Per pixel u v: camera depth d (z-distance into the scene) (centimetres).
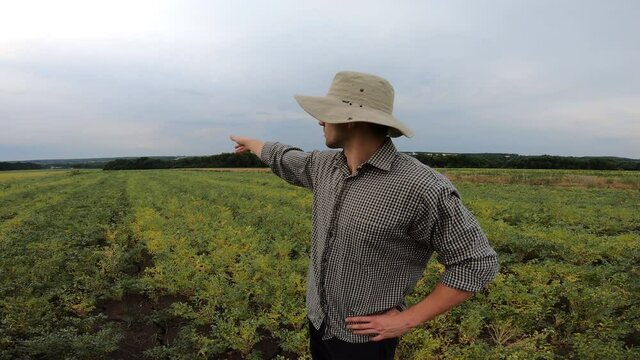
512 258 976
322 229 261
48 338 531
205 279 816
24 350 519
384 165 231
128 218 1569
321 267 259
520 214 1617
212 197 2295
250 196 2367
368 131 235
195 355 551
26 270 841
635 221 1547
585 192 2802
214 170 7662
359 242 236
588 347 532
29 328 605
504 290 689
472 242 219
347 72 245
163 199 2217
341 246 245
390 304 247
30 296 711
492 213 1639
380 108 238
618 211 1686
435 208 220
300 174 293
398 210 225
